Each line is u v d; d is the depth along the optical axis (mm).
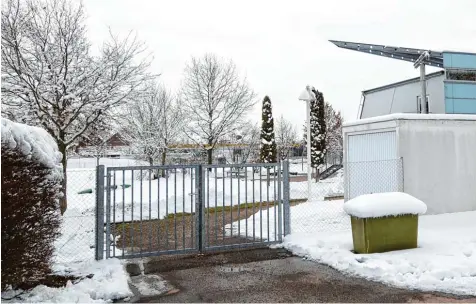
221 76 28219
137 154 28000
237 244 7996
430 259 6570
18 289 5430
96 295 5340
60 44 12500
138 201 15078
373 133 11516
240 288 5652
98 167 7148
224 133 27938
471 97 15812
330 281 5879
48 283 5875
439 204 10844
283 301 5109
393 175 10672
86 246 8383
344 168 12516
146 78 14492
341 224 10336
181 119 28312
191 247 7898
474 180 11352
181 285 5840
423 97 15633
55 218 5930
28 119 12188
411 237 7324
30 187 5152
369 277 5988
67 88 12305
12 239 4883
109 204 7125
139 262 7125
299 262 6980
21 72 11695
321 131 33062
